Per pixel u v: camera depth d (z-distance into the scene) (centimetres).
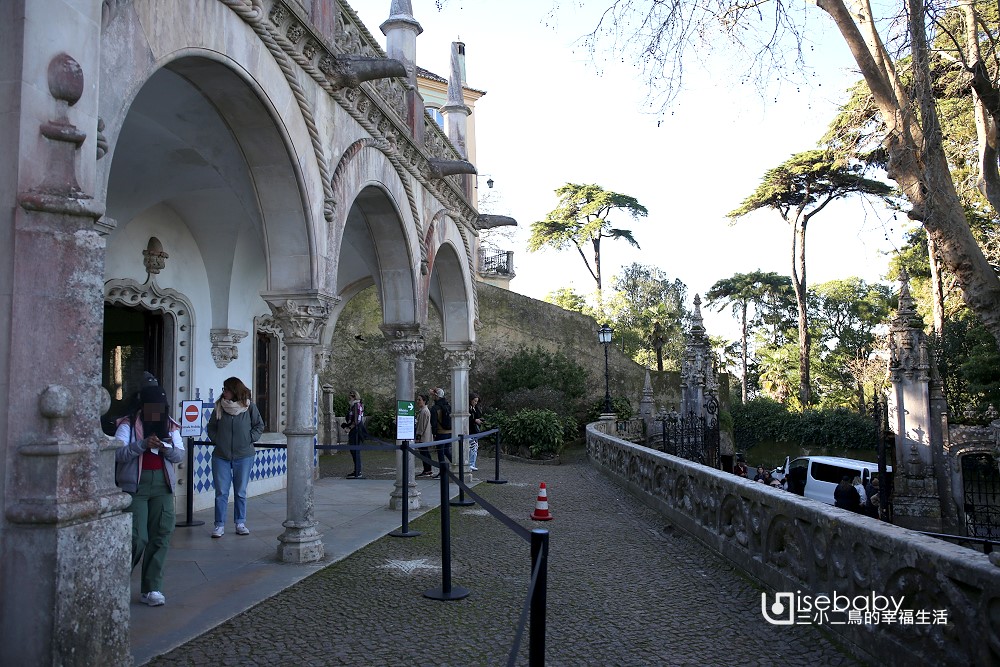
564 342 2953
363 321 2584
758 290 6178
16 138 334
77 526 333
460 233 1411
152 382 539
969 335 2584
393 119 938
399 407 843
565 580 638
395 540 806
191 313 1027
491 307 2828
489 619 522
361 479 1418
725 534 712
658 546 785
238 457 817
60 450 329
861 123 1009
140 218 920
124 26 437
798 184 3872
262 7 618
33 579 324
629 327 4656
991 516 2078
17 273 334
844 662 433
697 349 2336
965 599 340
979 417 2469
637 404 3100
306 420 707
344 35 820
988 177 898
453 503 1094
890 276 3319
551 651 459
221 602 545
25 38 337
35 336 335
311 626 497
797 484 2061
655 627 507
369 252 1149
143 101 650
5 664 323
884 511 1667
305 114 707
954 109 1055
